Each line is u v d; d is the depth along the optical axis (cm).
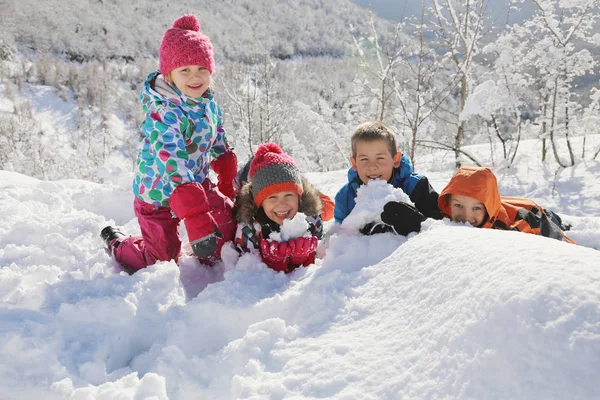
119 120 6094
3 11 7406
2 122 3784
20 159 2708
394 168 259
